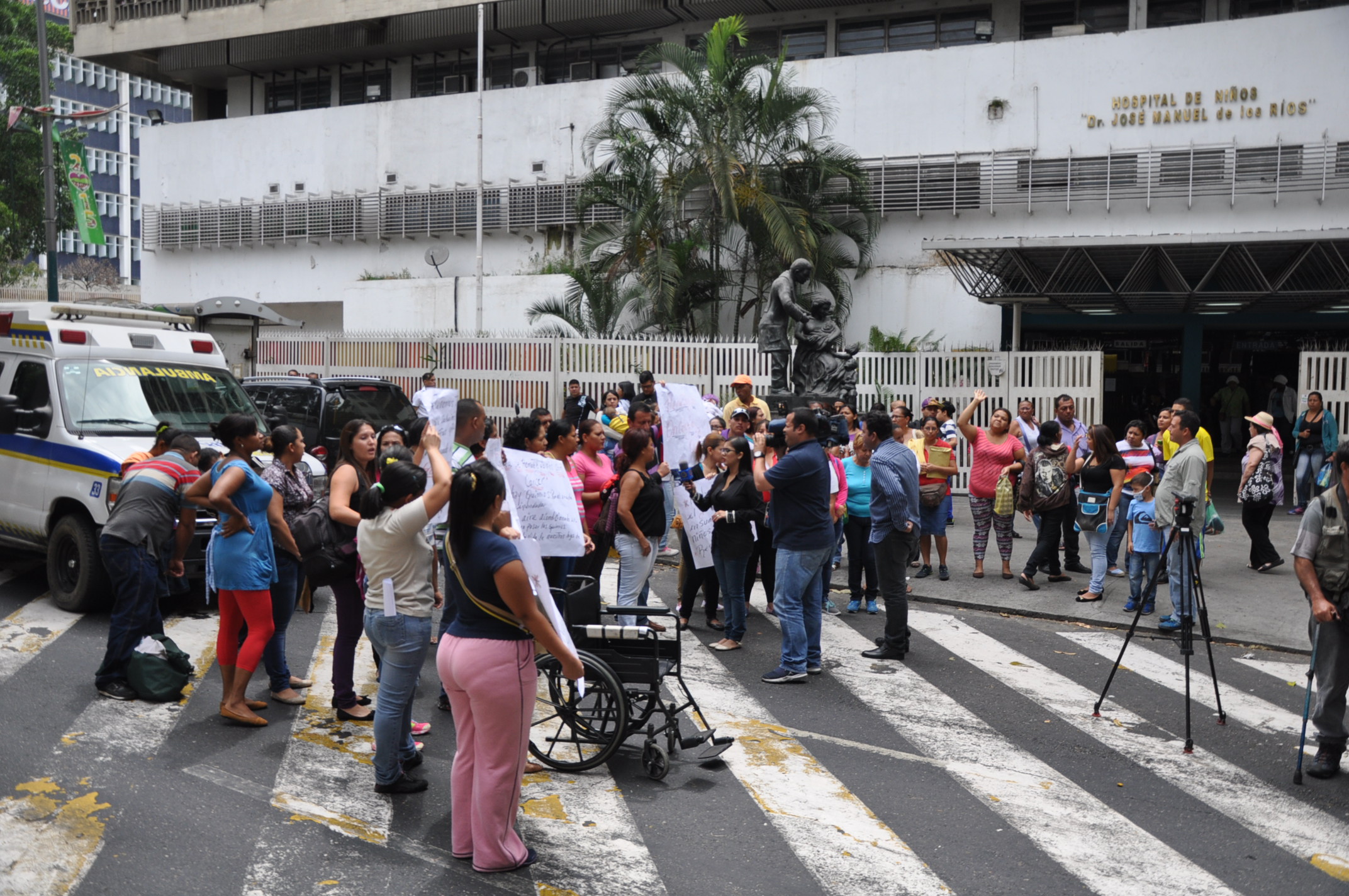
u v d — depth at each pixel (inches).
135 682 275.9
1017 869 191.9
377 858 190.4
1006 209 949.2
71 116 992.2
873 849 199.3
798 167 948.6
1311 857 199.6
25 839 193.0
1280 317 928.9
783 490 308.2
